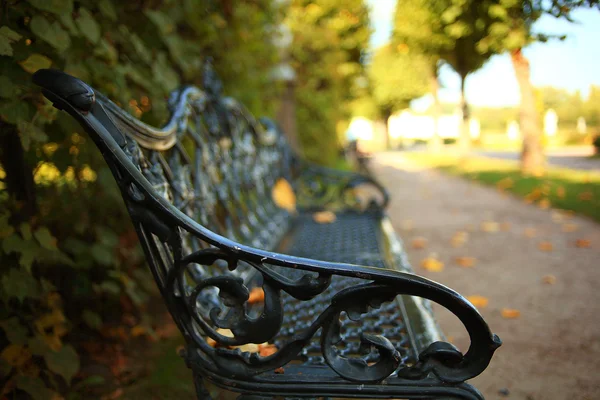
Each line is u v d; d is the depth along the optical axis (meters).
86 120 1.10
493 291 2.77
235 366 1.19
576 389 1.69
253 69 4.37
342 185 3.93
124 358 2.07
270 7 4.49
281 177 3.82
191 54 2.83
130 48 2.23
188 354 1.25
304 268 1.08
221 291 1.17
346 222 3.52
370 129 39.59
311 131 9.56
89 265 1.98
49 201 2.18
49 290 1.73
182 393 1.77
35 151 1.86
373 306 1.08
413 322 1.56
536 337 2.12
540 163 6.17
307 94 9.42
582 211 4.99
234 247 1.12
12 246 1.51
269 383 1.17
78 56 1.82
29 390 1.54
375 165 17.09
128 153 1.24
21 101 1.46
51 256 1.74
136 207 1.16
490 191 7.26
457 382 1.09
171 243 1.17
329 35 9.09
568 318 2.31
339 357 1.13
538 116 3.27
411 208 6.40
